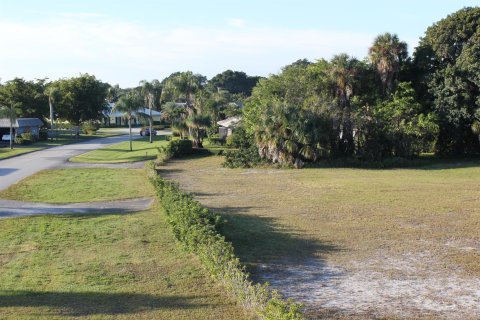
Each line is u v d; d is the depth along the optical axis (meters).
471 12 46.66
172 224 17.83
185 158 50.06
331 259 16.23
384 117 43.47
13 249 17.14
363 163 42.62
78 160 48.19
